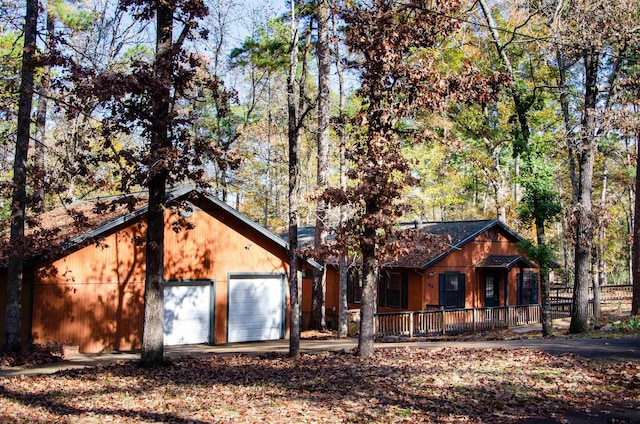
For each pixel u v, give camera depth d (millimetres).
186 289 21719
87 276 19500
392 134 14828
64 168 18422
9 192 16750
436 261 27797
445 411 9195
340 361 14484
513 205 33188
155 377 13055
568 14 19359
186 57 14508
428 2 14828
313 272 27453
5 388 11930
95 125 26750
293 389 11305
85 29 23141
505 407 9281
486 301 30578
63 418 9406
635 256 22906
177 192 20922
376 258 15039
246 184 38750
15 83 19578
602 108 20969
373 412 9289
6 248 16125
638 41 19156
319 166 22672
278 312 23922
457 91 14727
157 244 14523
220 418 9250
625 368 11922
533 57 24031
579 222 21000
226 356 17062
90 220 20859
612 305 34719
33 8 16922
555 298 34750
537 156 21891
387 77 14719
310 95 25859
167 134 14609
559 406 9227
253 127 35062
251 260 23297
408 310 28375
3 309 18750
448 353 14969
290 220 15852
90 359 17422
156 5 14219
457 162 33938
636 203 23016
